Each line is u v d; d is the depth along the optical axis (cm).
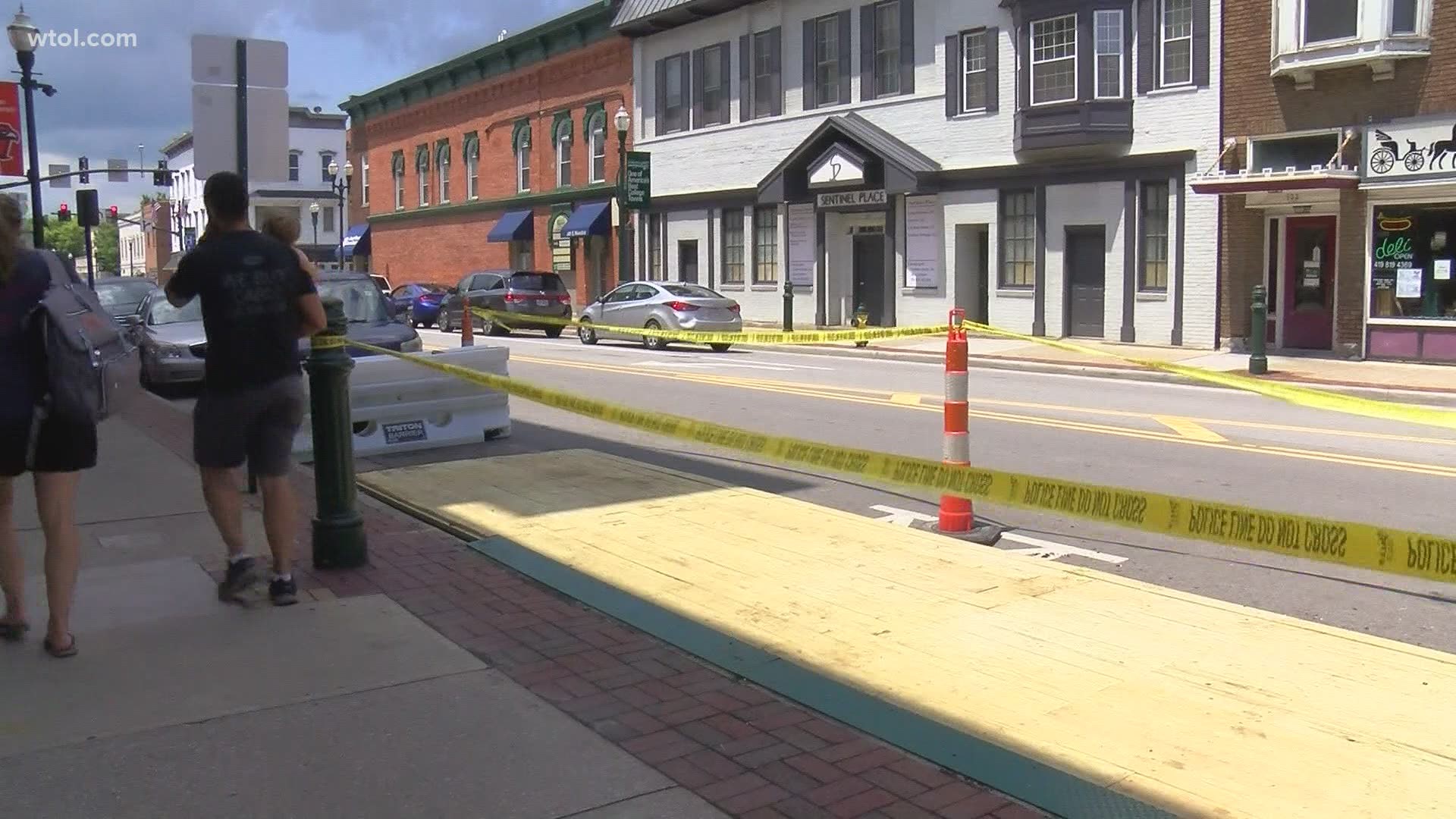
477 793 370
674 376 1725
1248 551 695
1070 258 2314
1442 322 1789
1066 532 747
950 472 496
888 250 2636
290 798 368
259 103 809
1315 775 377
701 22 3136
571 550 662
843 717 425
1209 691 450
